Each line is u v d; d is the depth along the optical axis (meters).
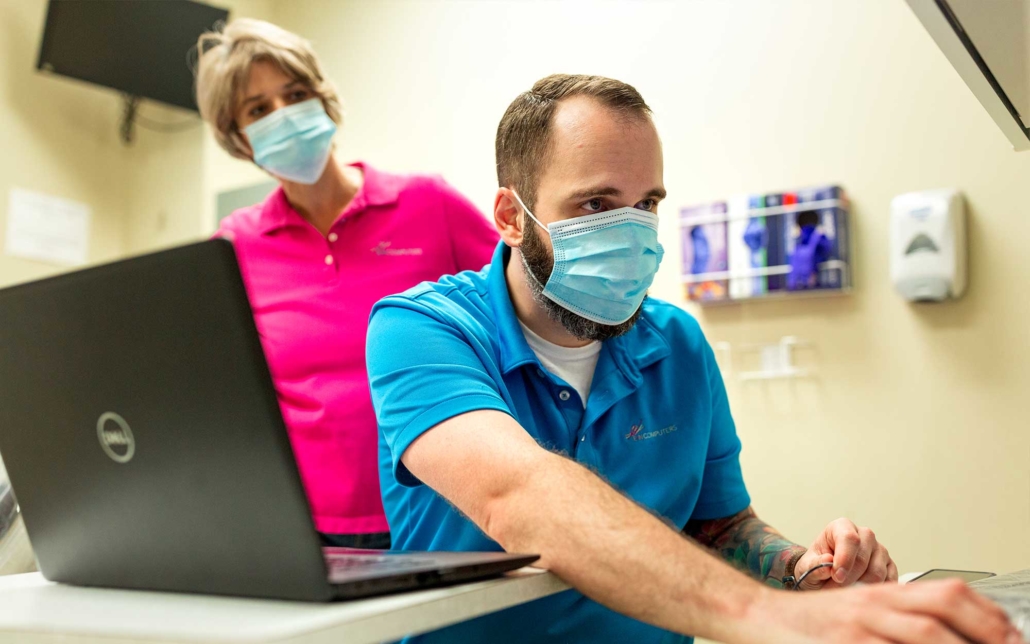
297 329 1.90
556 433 1.18
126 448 0.73
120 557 0.79
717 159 2.41
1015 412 1.96
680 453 1.25
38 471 0.82
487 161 2.89
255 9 3.38
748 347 2.33
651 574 0.71
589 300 1.20
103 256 3.36
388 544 1.84
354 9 3.25
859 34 2.21
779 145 2.31
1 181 3.03
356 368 1.88
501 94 2.86
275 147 1.93
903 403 2.10
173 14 3.09
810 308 2.25
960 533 2.01
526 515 0.80
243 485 0.66
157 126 3.40
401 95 3.10
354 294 1.91
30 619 0.67
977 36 0.99
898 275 2.06
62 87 3.26
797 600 0.65
